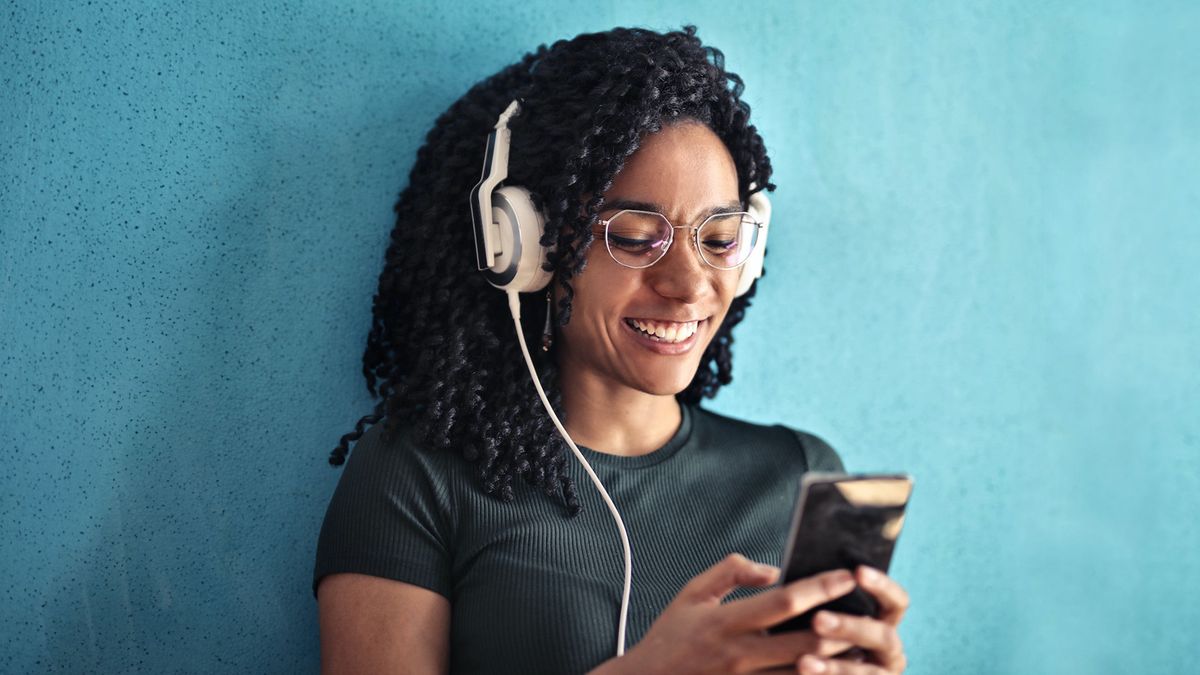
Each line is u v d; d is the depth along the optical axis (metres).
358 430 1.26
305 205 1.28
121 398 1.21
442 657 1.14
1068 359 1.62
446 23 1.34
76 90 1.18
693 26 1.31
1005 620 1.60
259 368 1.27
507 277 1.16
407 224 1.28
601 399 1.25
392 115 1.31
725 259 1.17
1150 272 1.65
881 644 0.81
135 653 1.22
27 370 1.17
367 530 1.15
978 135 1.58
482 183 1.15
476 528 1.17
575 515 1.19
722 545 1.24
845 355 1.53
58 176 1.17
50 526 1.18
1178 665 1.67
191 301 1.23
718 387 1.45
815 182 1.50
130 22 1.19
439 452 1.19
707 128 1.19
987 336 1.59
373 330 1.29
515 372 1.23
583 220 1.13
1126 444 1.65
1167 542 1.67
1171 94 1.65
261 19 1.25
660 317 1.15
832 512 0.81
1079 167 1.62
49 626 1.18
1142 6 1.63
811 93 1.50
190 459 1.24
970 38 1.57
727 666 0.82
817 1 1.50
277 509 1.28
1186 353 1.67
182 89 1.22
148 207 1.21
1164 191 1.66
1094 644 1.64
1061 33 1.60
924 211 1.56
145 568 1.22
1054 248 1.61
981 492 1.59
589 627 1.12
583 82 1.18
